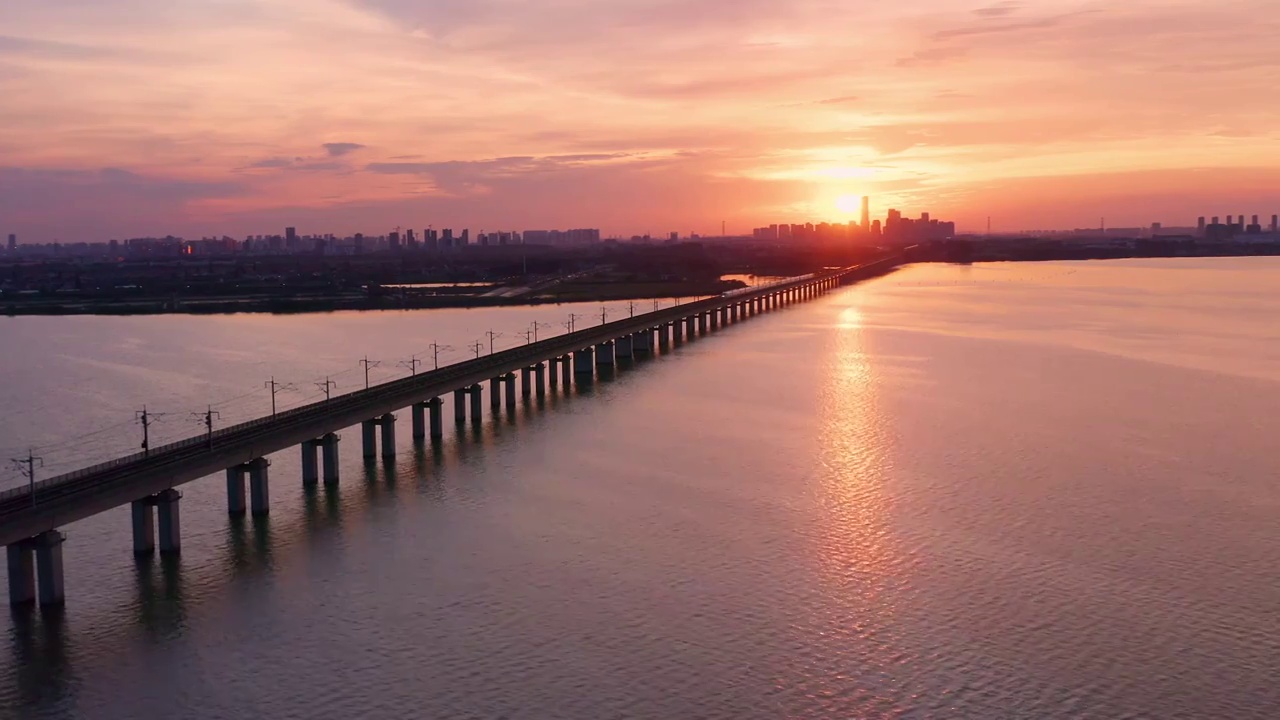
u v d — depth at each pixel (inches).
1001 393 6136.8
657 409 5812.0
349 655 2684.5
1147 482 4106.8
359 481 4288.9
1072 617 2842.0
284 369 7795.3
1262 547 3358.8
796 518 3681.1
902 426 5182.1
